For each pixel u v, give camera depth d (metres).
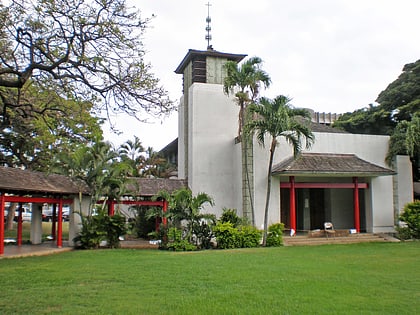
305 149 25.84
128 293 10.30
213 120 27.61
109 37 12.30
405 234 24.45
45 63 12.95
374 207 26.14
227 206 27.11
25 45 12.55
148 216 22.72
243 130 23.39
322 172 23.62
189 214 21.95
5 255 18.20
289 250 19.81
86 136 23.86
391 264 14.96
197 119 27.39
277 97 21.66
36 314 8.38
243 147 25.05
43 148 28.67
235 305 9.06
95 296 9.96
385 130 34.59
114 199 25.05
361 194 28.00
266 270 13.66
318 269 13.86
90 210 22.72
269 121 21.39
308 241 23.31
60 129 24.12
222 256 17.61
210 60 28.58
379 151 27.25
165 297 9.84
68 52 12.12
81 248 22.33
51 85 13.36
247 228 22.22
